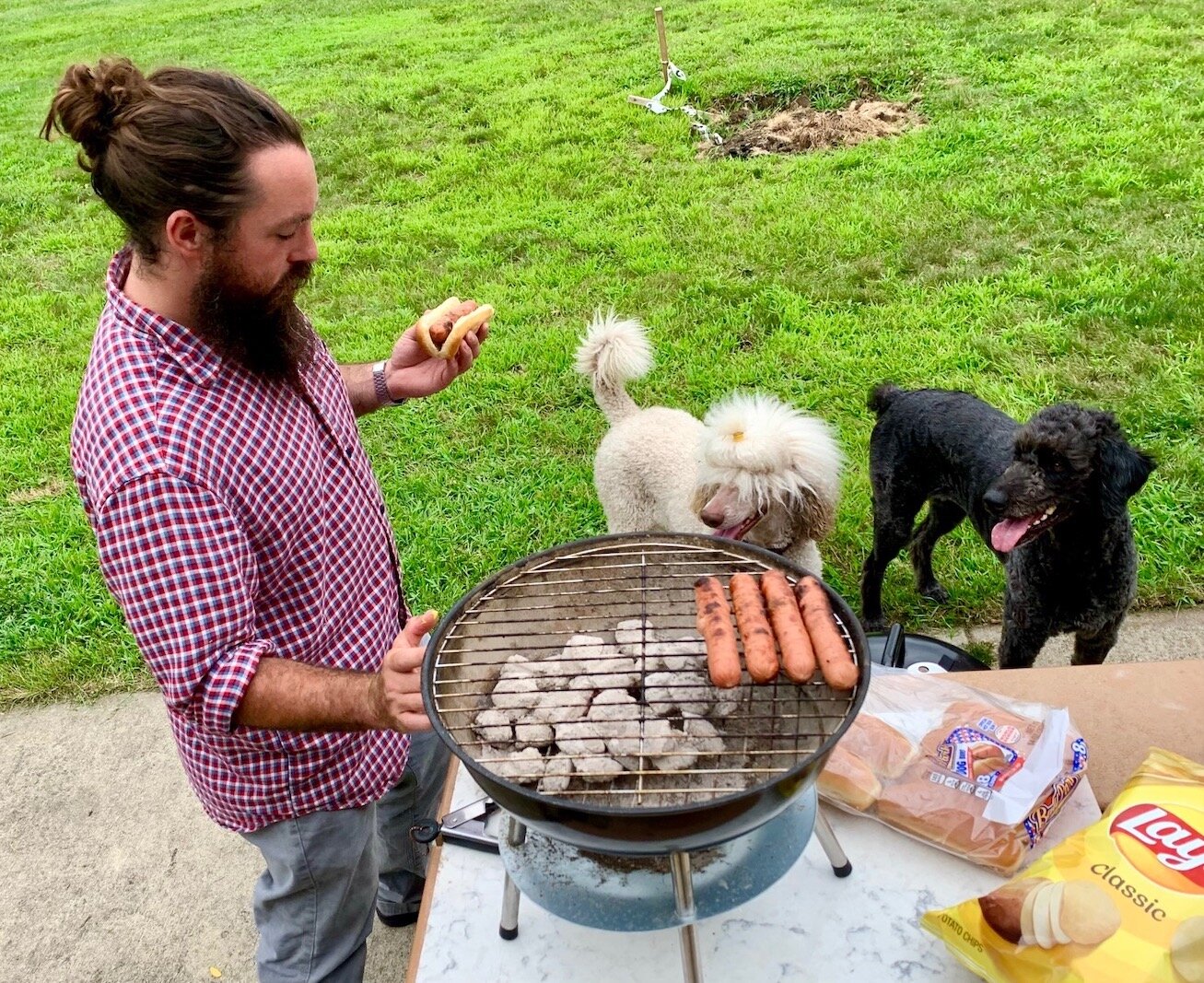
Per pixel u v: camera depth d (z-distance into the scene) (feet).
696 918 4.62
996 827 5.27
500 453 16.28
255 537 5.47
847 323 18.04
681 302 19.67
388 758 6.73
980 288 18.29
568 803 3.73
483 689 4.89
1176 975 3.95
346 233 25.66
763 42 35.04
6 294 24.64
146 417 4.96
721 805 3.66
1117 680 6.70
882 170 24.03
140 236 4.97
